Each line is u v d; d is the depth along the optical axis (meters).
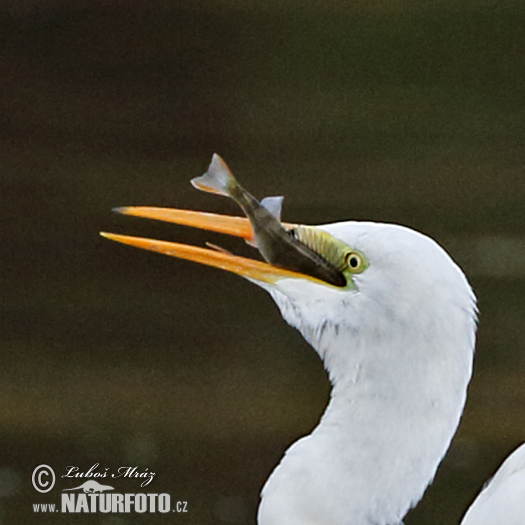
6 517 9.38
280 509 5.64
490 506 6.34
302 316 5.71
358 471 5.54
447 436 5.47
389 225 5.61
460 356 5.36
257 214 5.83
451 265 5.40
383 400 5.50
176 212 6.18
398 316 5.40
